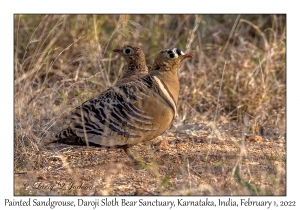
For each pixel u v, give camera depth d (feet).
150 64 60.64
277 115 50.60
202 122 50.16
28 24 59.31
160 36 63.41
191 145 43.19
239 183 33.63
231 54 57.72
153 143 43.68
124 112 37.19
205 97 54.03
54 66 56.18
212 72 56.70
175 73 40.96
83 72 53.88
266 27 66.49
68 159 40.57
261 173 36.73
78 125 37.11
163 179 36.32
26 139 42.14
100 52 52.90
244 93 53.06
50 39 57.98
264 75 54.34
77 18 59.31
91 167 38.78
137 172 37.73
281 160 39.17
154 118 37.88
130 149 41.93
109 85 52.90
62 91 50.01
